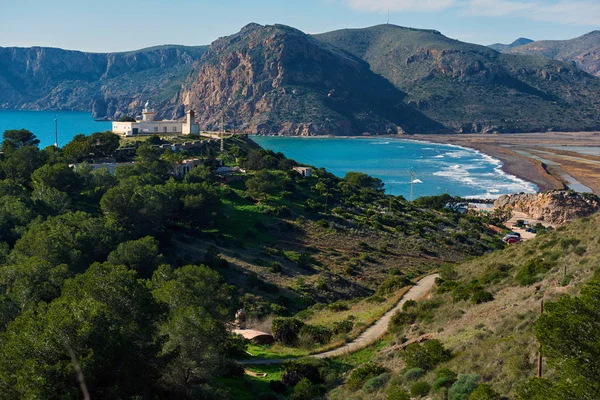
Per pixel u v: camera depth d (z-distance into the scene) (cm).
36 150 9288
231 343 4112
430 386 2797
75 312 2556
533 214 13788
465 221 12125
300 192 11438
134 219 7012
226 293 4372
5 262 4944
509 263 5403
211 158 11988
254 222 9212
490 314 3759
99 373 2436
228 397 2986
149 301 3061
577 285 3425
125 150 11638
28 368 2295
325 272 7644
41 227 5778
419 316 4450
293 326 4700
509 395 2370
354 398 3002
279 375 3753
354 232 9756
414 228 10769
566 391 1769
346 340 4416
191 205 8256
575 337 1892
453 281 5356
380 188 15838
